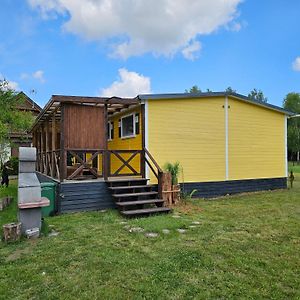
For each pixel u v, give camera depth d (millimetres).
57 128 11578
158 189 7941
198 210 7441
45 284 3277
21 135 15477
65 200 7164
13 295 3047
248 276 3449
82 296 3010
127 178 8453
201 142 9953
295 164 37406
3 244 4652
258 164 11359
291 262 3859
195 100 9844
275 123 11930
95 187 7586
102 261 3900
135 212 6633
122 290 3123
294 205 8164
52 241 4805
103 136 8062
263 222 6082
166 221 6102
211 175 10148
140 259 3975
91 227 5699
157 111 9117
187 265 3762
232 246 4496
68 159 10695
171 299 2945
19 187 5043
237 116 10836
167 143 9289
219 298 2963
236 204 8383
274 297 2971
